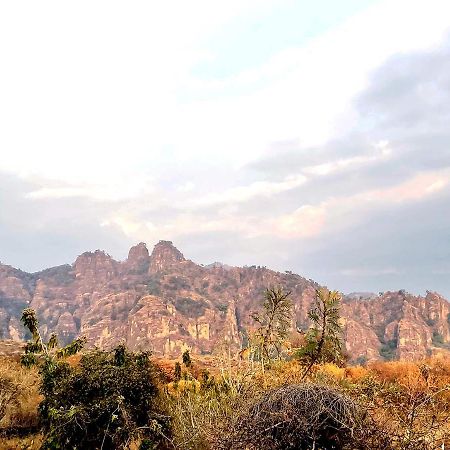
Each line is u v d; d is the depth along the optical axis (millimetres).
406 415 6590
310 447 5656
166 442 8633
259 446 5840
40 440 9000
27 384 10844
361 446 5715
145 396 9016
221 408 8273
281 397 6211
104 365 9414
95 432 8531
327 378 9984
